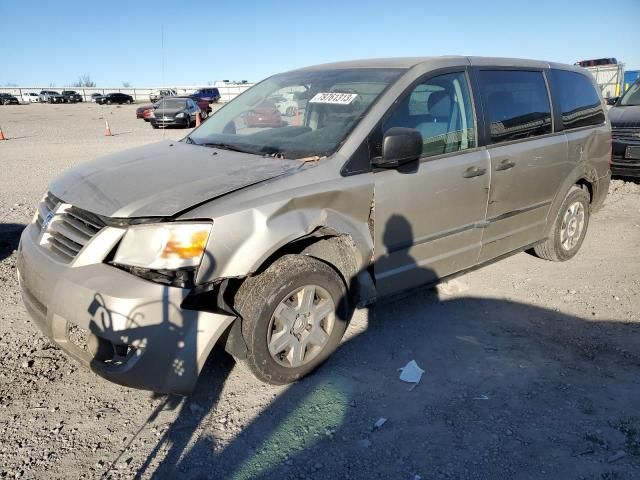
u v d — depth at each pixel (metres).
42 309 3.02
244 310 3.02
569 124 5.12
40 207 3.46
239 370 3.44
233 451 2.73
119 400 3.13
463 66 4.18
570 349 3.82
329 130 3.60
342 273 3.49
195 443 2.79
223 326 2.85
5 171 10.99
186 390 2.83
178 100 24.36
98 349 2.83
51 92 58.00
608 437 2.89
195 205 2.84
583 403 3.19
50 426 2.88
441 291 4.75
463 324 4.16
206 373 3.40
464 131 4.07
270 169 3.24
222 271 2.82
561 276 5.18
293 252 3.35
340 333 3.47
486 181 4.16
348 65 4.33
